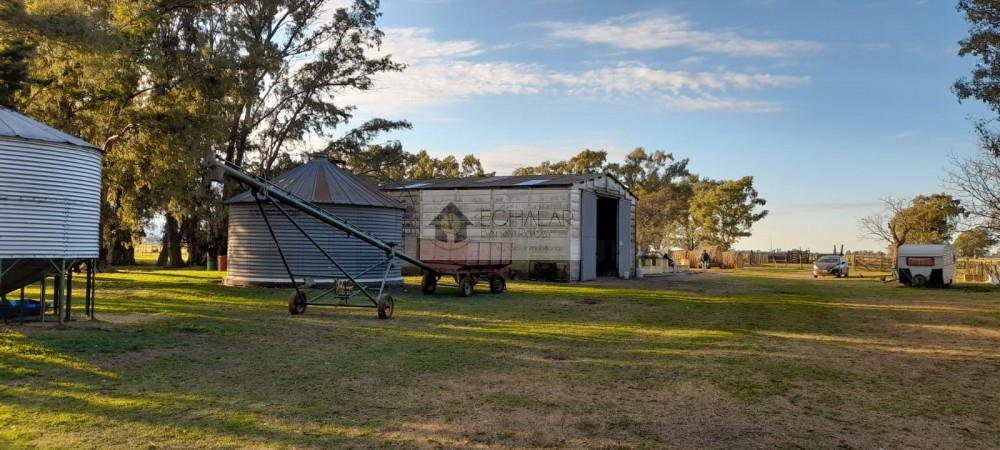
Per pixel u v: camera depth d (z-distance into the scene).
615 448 5.38
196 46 26.69
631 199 35.81
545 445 5.42
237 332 11.24
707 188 79.25
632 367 8.97
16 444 5.02
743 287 28.47
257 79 32.69
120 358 8.60
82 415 5.91
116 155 25.25
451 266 19.81
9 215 10.02
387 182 37.66
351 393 7.09
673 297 21.88
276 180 21.70
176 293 18.50
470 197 30.50
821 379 8.38
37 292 17.62
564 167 77.38
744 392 7.53
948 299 22.52
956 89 22.22
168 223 40.62
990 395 7.57
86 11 19.20
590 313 16.05
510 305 17.55
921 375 8.76
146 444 5.14
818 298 22.55
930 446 5.60
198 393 6.89
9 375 7.30
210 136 25.14
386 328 12.34
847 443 5.64
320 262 20.84
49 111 22.95
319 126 39.00
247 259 21.42
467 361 9.15
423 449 5.23
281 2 35.06
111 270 32.50
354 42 38.16
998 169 24.06
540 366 8.91
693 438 5.70
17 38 18.20
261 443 5.26
